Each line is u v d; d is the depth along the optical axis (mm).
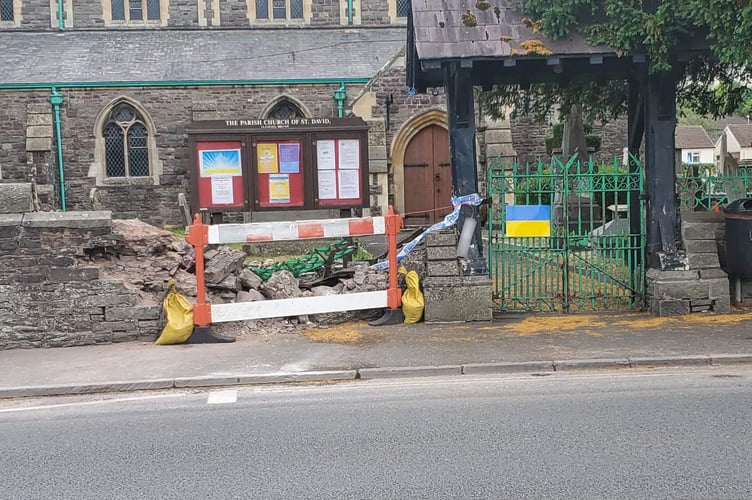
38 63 22391
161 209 21797
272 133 16859
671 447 5012
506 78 10742
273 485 4543
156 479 4711
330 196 17219
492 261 10422
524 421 5707
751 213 9797
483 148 20953
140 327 9055
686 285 9688
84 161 21453
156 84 21438
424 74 11070
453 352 8016
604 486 4363
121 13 25328
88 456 5199
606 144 22438
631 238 10391
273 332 9312
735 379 6898
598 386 6758
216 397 6805
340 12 25797
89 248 9086
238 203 16875
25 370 7793
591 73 10648
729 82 12281
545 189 11180
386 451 5105
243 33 25375
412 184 21812
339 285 10188
